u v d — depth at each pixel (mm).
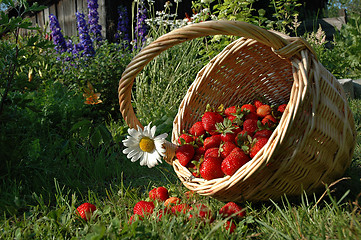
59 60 4309
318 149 1359
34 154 2057
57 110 2678
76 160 2348
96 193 1911
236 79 1966
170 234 1143
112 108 3654
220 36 3434
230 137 1644
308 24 8070
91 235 1134
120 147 2648
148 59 1384
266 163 1261
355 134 1663
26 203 1733
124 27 5062
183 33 1322
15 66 1890
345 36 6355
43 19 7645
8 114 1877
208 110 1873
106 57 3934
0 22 1729
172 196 1673
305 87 1264
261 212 1451
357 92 5059
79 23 4262
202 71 1894
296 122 1257
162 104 3451
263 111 1836
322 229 1113
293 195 1487
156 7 5914
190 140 1729
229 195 1430
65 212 1497
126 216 1366
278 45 1371
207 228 1233
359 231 1049
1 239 1301
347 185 1630
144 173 2273
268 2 7398
